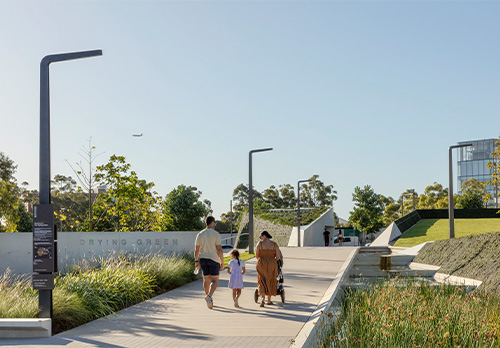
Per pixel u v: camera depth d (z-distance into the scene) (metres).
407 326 7.57
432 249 24.44
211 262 11.34
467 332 7.69
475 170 108.19
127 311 10.98
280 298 12.62
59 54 9.62
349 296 11.70
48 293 9.02
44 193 9.30
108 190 29.39
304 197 124.31
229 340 7.95
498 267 15.22
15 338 8.50
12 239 21.11
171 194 59.25
